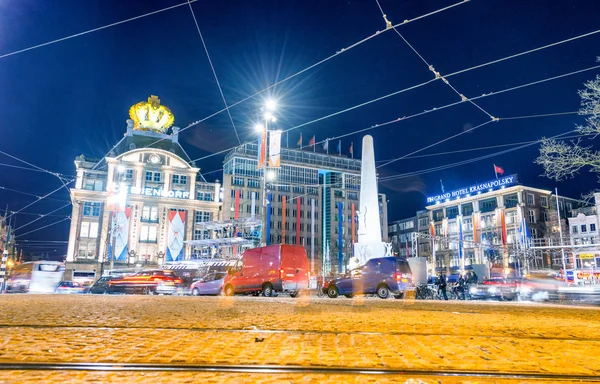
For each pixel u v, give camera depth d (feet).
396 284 73.00
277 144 90.07
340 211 310.86
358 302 53.52
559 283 123.85
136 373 14.29
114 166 242.99
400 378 14.28
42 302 41.01
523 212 262.26
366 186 108.99
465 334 24.07
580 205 287.48
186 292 103.35
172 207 251.39
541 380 14.56
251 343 19.84
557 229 246.88
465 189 301.43
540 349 19.88
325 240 307.58
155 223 246.27
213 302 46.78
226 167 300.40
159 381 13.32
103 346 18.29
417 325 27.53
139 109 271.49
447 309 43.01
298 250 82.58
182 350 17.85
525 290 104.73
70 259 227.81
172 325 25.29
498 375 14.99
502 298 105.19
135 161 247.70
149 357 16.46
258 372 14.70
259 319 29.30
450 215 312.09
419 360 16.96
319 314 33.86
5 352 16.76
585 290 124.36
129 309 34.96
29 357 15.98
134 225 240.94
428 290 96.63
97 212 237.25
